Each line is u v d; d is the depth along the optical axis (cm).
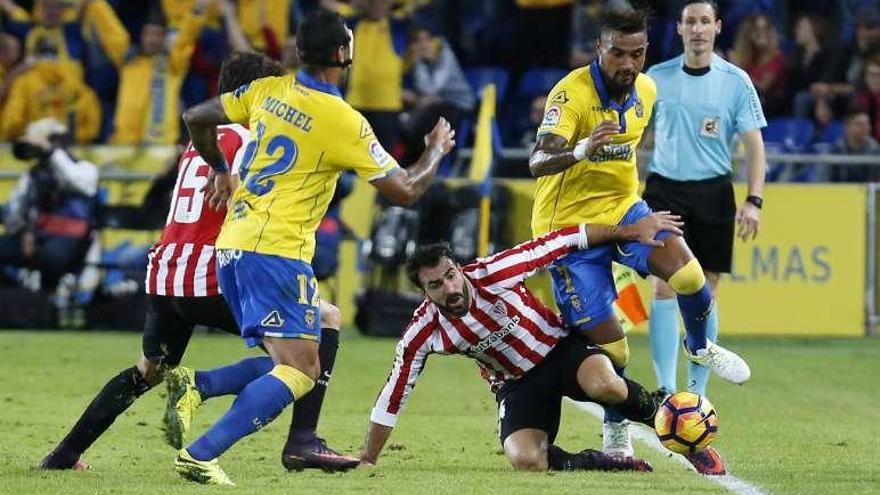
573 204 2136
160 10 4544
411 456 2120
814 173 4125
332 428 2439
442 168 4262
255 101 1794
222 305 1870
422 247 1908
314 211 1770
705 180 2472
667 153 2481
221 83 1834
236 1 4516
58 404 2666
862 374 3253
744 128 2459
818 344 3850
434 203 3897
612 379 1980
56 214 3962
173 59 4375
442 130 1830
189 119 1814
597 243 2002
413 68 4359
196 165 1916
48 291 4012
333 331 1914
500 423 2017
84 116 4547
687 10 2467
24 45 4831
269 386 1745
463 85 4378
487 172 3888
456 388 3006
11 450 2130
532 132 4162
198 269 1867
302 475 1875
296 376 1759
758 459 2102
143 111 4394
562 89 2073
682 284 2059
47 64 4534
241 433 1748
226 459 2064
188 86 4431
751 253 3988
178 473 1781
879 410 2716
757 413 2659
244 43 4394
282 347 1759
